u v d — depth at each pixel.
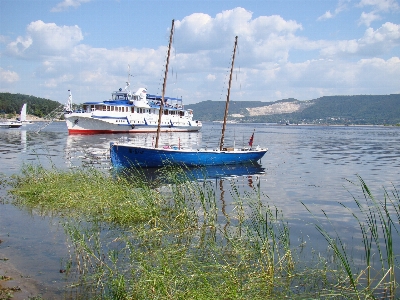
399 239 13.07
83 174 21.38
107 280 8.70
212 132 130.50
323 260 10.63
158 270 8.26
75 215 14.67
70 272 9.25
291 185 25.06
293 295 8.39
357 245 12.32
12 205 16.28
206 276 8.28
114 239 11.73
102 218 14.35
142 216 14.27
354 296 8.48
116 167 30.48
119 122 78.62
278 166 36.22
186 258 9.45
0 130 103.94
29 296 7.97
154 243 11.30
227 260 10.10
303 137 101.69
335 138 97.38
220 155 34.75
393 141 84.12
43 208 15.82
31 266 9.61
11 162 34.09
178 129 93.69
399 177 29.12
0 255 10.34
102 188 17.97
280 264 9.80
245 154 36.50
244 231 13.00
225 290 7.73
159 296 7.27
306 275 9.55
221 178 28.22
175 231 12.54
